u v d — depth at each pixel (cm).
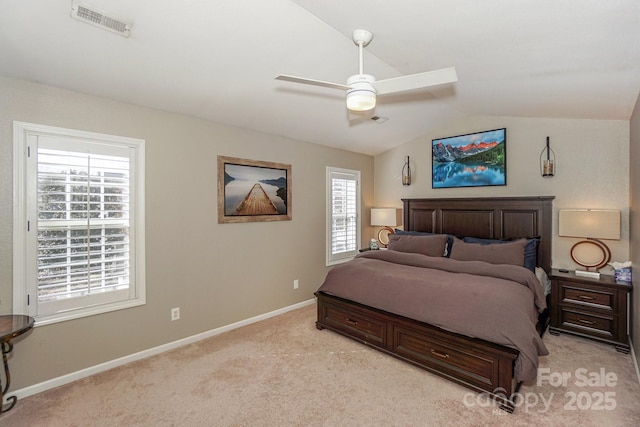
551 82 243
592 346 302
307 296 438
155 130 292
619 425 196
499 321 225
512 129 399
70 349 248
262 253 384
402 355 272
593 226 323
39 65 214
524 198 378
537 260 367
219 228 341
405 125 433
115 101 269
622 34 156
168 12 183
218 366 271
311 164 440
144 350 288
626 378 247
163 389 237
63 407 216
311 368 266
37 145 232
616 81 221
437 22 175
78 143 250
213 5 181
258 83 276
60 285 244
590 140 346
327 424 200
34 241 232
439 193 467
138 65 229
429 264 335
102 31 192
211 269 335
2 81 220
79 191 251
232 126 350
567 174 361
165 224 299
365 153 521
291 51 235
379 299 290
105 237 264
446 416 206
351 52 241
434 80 183
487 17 161
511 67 224
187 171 314
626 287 287
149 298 290
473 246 364
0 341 183
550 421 201
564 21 152
